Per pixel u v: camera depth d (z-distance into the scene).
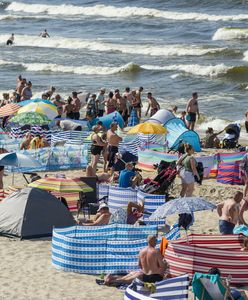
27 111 63.38
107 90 100.50
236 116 83.25
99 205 43.34
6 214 40.56
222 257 32.56
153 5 187.38
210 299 28.88
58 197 44.56
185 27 156.00
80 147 58.59
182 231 41.00
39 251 37.75
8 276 34.31
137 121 75.12
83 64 122.94
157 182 46.06
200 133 75.69
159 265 31.05
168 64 119.00
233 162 51.19
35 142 59.31
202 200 36.22
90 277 34.19
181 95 97.06
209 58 123.88
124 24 165.38
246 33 141.12
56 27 170.62
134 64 115.06
